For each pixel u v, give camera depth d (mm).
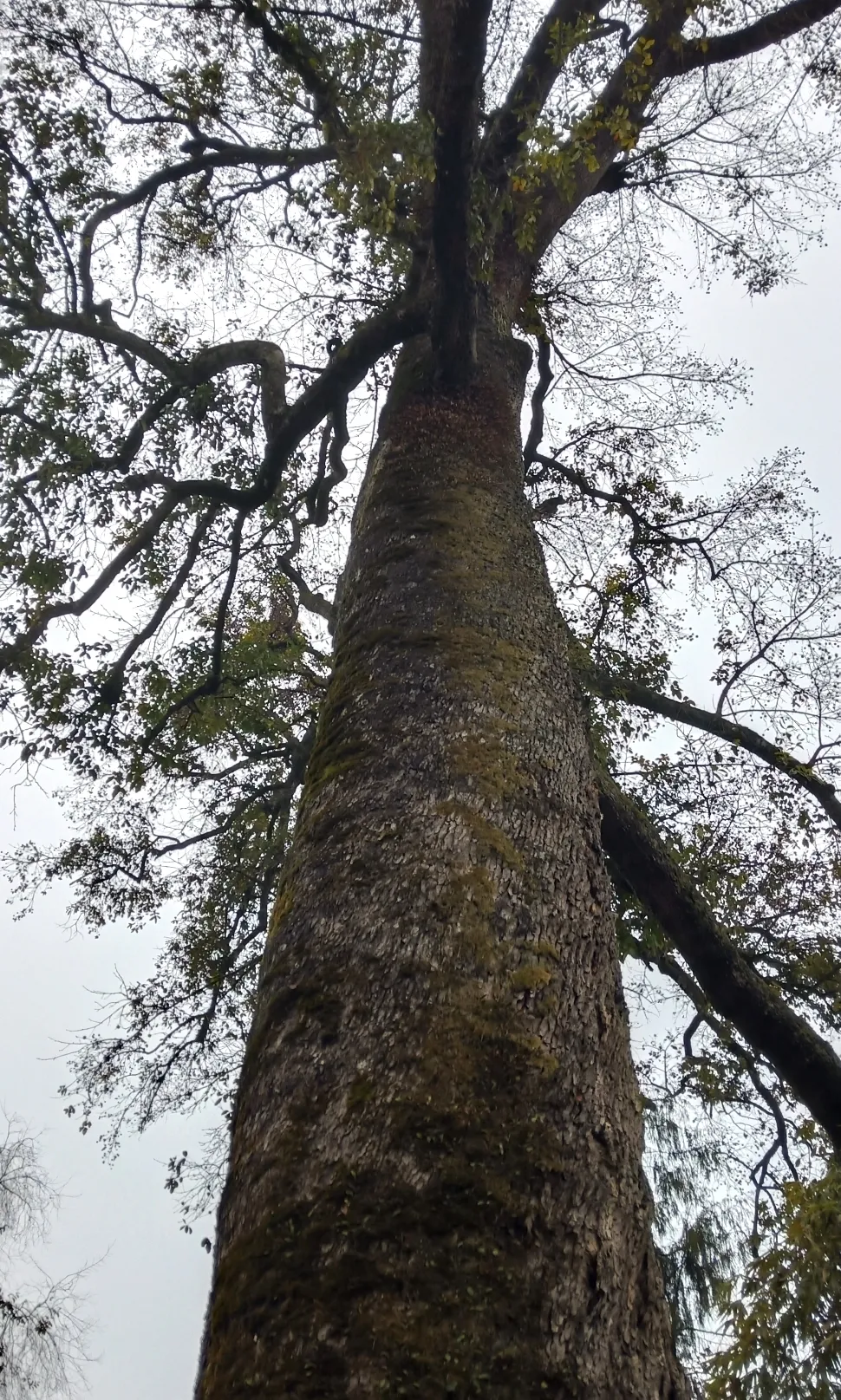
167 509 7242
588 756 3416
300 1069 2133
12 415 7039
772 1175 7688
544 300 8078
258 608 10016
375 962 2311
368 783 2912
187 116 7469
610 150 7629
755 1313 4816
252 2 4902
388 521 4297
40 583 7289
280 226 7590
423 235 6254
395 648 3479
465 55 4074
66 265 7344
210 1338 1794
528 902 2557
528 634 3697
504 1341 1646
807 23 7980
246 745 9523
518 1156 1917
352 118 4816
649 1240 2043
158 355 7438
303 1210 1827
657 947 7781
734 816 8602
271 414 7172
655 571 9141
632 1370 1767
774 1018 5684
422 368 5375
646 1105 7160
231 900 9922
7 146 7078
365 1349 1597
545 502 9211
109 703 7641
